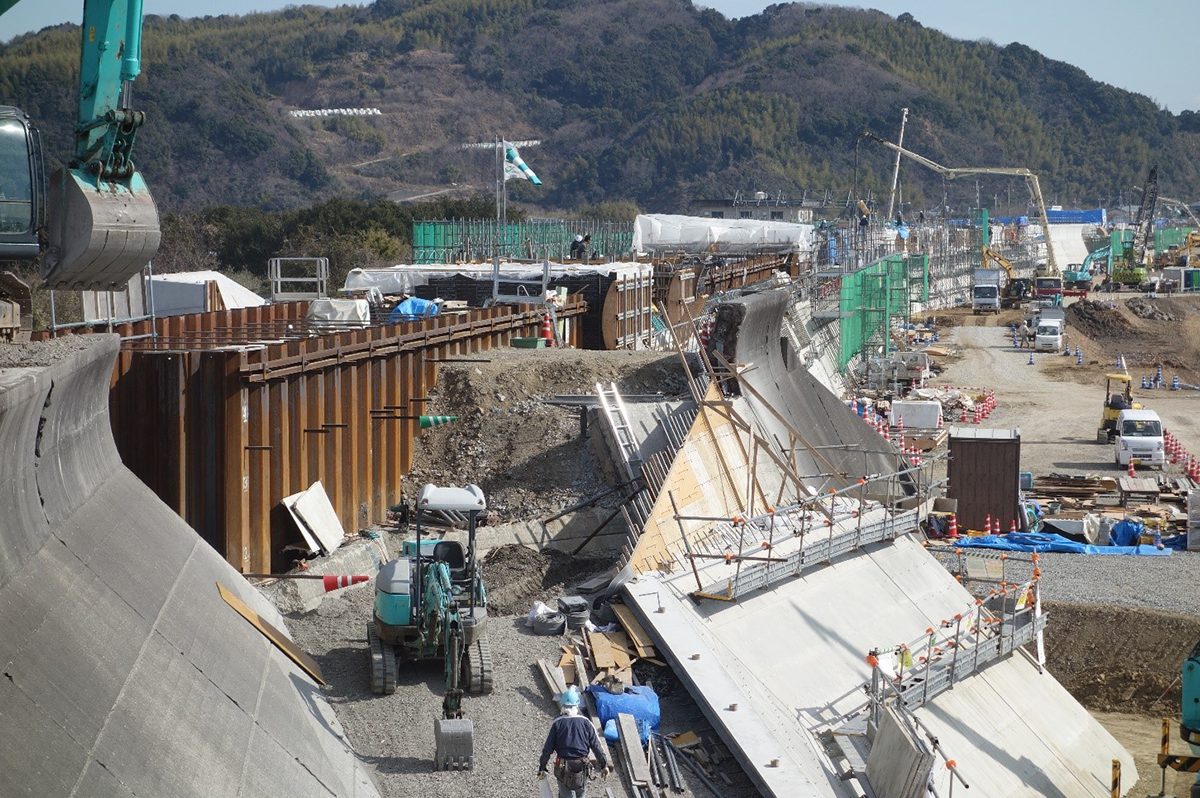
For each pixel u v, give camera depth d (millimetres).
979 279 121188
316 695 18875
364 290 44219
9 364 15875
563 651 21078
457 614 18703
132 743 13250
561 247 71562
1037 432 58125
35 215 19703
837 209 155250
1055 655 28953
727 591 23031
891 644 24547
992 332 99938
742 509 28531
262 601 22000
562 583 25016
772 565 24359
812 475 33438
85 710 13031
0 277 20812
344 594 23969
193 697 15328
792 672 22094
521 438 29547
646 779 17516
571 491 27953
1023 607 26984
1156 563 33719
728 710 19172
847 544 27000
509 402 30953
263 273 94188
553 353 34781
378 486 28141
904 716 20141
